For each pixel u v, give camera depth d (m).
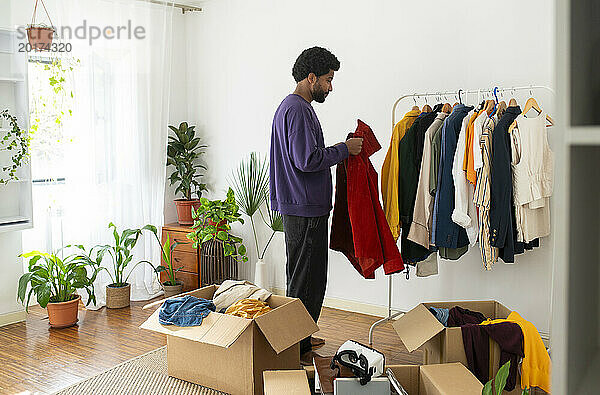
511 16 3.91
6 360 3.69
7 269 4.37
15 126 4.18
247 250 5.35
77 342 4.01
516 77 3.92
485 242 3.38
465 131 3.39
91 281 4.46
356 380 2.54
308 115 3.47
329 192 3.59
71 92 4.36
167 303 3.32
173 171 5.63
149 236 5.17
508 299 4.05
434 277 4.34
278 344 2.93
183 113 5.66
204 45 5.51
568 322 0.71
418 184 3.56
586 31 0.74
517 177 3.37
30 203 4.29
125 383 3.33
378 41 4.46
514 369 2.80
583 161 0.75
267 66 5.11
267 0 5.05
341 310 4.78
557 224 0.70
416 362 3.63
